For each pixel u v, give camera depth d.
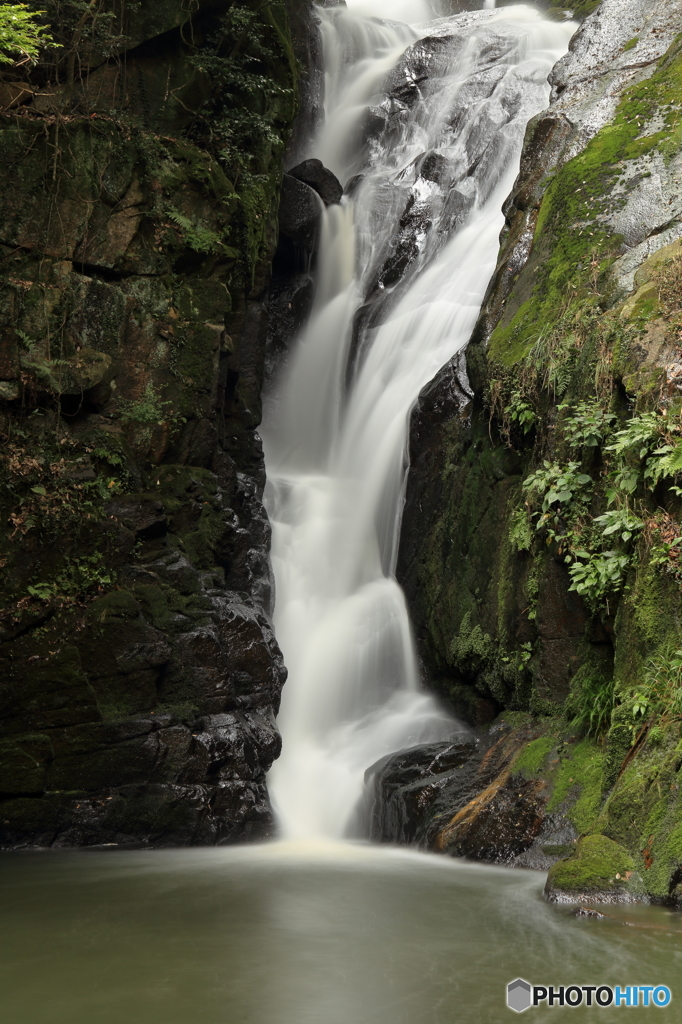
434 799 9.36
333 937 6.12
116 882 7.84
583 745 8.57
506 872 8.04
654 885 6.82
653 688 7.63
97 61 12.05
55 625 9.90
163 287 11.68
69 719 9.66
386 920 6.53
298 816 10.86
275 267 16.73
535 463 9.81
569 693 9.07
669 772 7.17
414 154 19.28
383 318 15.60
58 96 11.63
